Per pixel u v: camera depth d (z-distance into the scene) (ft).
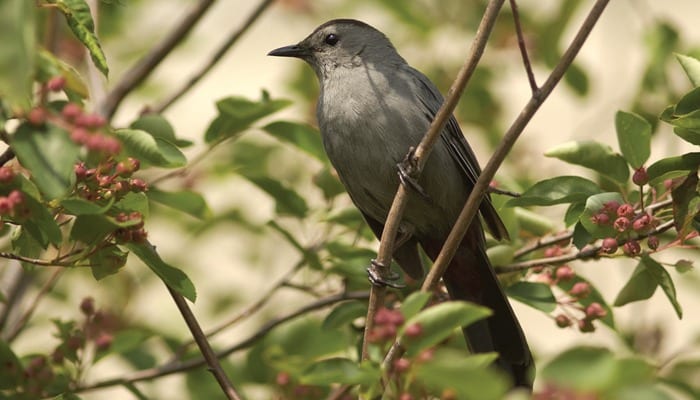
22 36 14.96
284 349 30.04
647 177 23.68
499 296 28.73
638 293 25.66
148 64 33.65
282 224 32.27
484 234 30.27
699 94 22.48
